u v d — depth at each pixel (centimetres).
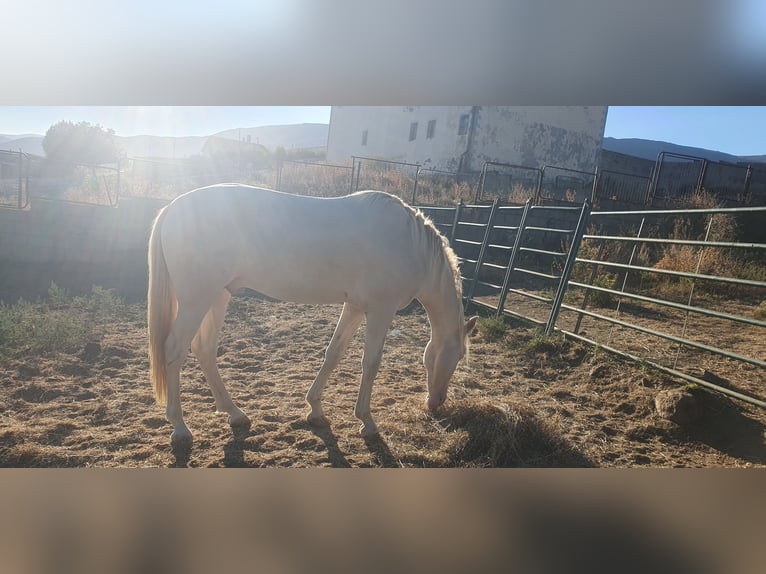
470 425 332
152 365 311
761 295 841
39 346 454
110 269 806
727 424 360
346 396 393
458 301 353
